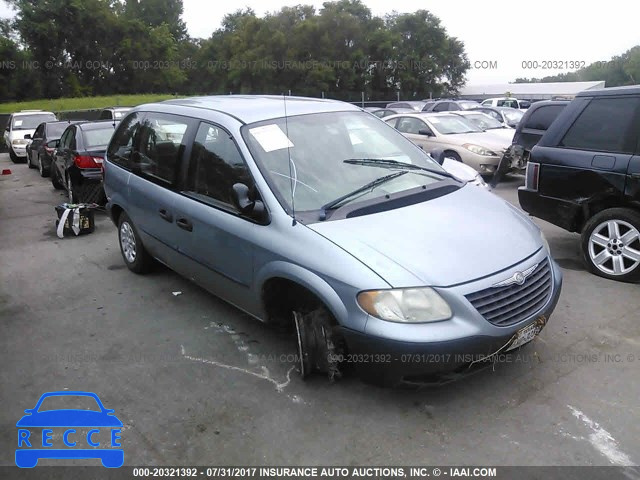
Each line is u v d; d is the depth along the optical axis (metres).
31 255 6.82
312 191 3.74
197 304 4.94
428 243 3.26
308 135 4.16
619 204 5.04
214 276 4.22
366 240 3.26
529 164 5.68
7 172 15.24
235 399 3.44
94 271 6.03
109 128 9.80
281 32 44.34
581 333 4.10
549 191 5.49
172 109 4.96
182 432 3.15
